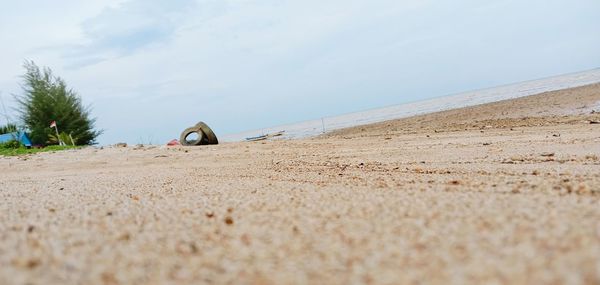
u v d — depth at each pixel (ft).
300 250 8.80
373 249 8.50
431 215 10.89
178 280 7.34
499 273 6.72
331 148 47.37
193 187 21.86
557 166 22.04
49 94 108.37
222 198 16.56
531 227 8.96
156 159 48.19
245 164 38.37
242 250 9.01
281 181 22.57
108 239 10.12
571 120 53.72
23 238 10.27
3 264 8.18
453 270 7.04
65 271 7.77
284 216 12.16
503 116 75.77
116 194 20.07
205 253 8.87
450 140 43.57
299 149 48.93
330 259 8.12
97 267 8.00
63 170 43.11
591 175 17.98
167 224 11.75
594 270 6.40
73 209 15.19
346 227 10.37
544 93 126.41
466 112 97.55
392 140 50.01
